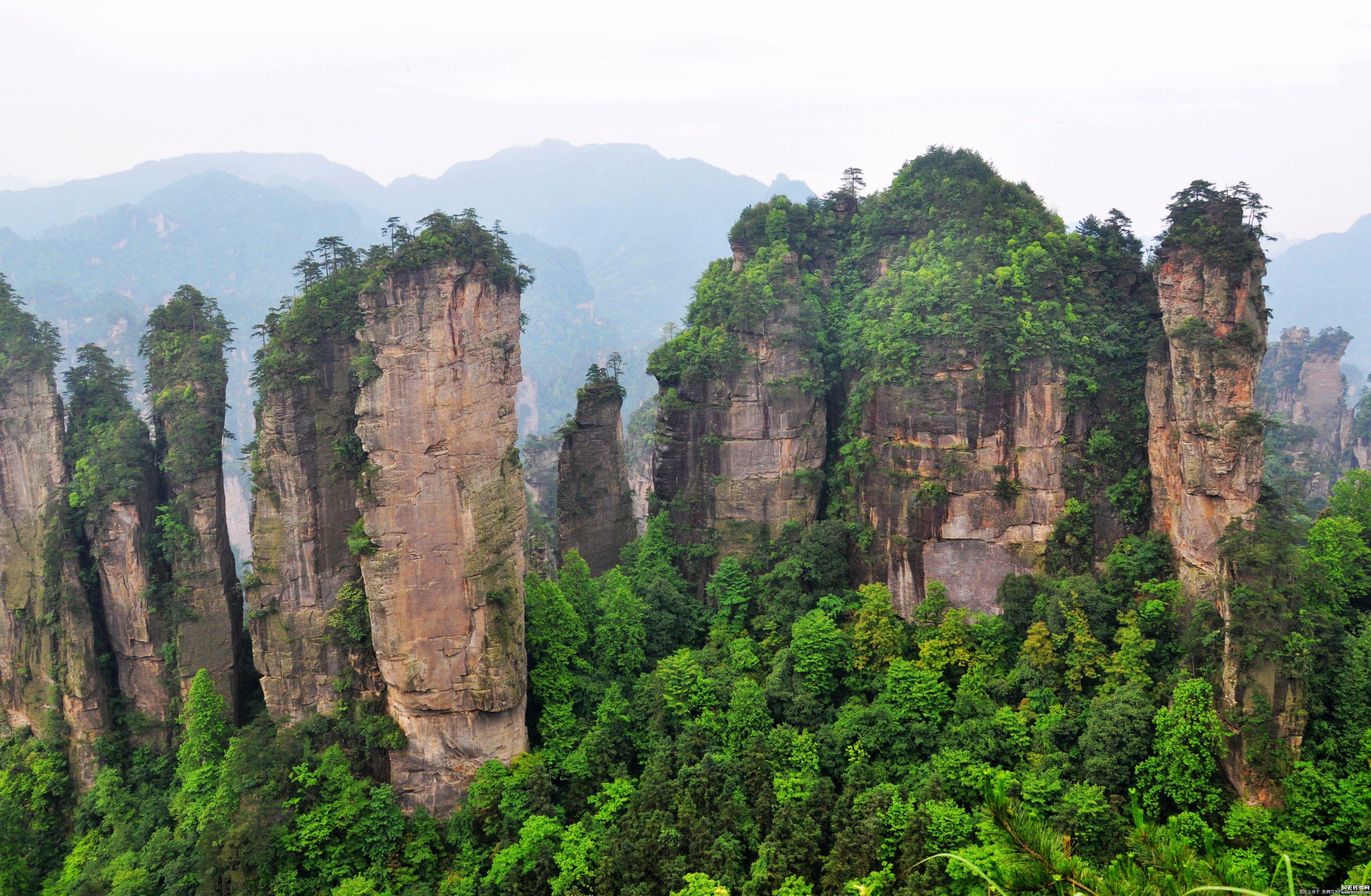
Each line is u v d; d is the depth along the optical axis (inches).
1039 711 2628.0
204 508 2802.7
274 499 2615.7
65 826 2810.0
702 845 2250.2
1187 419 2637.8
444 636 2549.2
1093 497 2982.3
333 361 2642.7
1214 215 2667.3
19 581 2886.3
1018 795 2356.1
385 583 2498.8
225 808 2487.7
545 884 2343.8
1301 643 2252.7
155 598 2834.6
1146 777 2322.8
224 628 2837.1
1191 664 2481.5
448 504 2508.6
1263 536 2393.0
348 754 2632.9
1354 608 2704.2
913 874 2074.3
